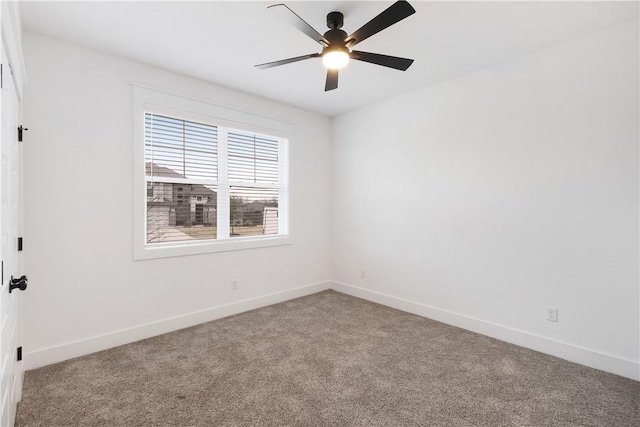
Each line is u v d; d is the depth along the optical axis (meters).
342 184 4.37
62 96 2.43
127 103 2.74
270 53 2.66
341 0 1.97
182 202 3.19
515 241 2.77
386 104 3.80
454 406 1.92
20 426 1.72
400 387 2.11
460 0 1.95
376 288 3.95
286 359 2.48
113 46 2.53
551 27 2.26
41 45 2.35
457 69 2.96
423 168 3.45
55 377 2.20
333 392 2.05
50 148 2.39
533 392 2.06
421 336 2.92
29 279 2.31
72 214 2.49
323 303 3.89
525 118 2.69
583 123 2.40
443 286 3.29
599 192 2.34
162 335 2.92
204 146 3.33
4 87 1.36
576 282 2.45
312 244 4.32
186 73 3.04
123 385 2.11
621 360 2.26
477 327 3.02
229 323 3.22
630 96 2.20
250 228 3.76
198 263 3.22
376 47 2.55
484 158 2.96
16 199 1.89
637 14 2.11
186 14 2.12
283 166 4.06
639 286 2.19
